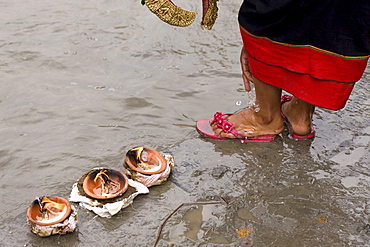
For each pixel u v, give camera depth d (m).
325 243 1.91
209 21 2.38
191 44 3.86
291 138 2.65
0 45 3.71
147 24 4.17
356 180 2.30
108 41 3.85
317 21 2.11
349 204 2.13
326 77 2.24
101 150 2.51
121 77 3.33
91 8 4.52
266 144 2.59
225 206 2.12
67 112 2.88
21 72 3.34
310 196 2.19
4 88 3.13
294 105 2.62
